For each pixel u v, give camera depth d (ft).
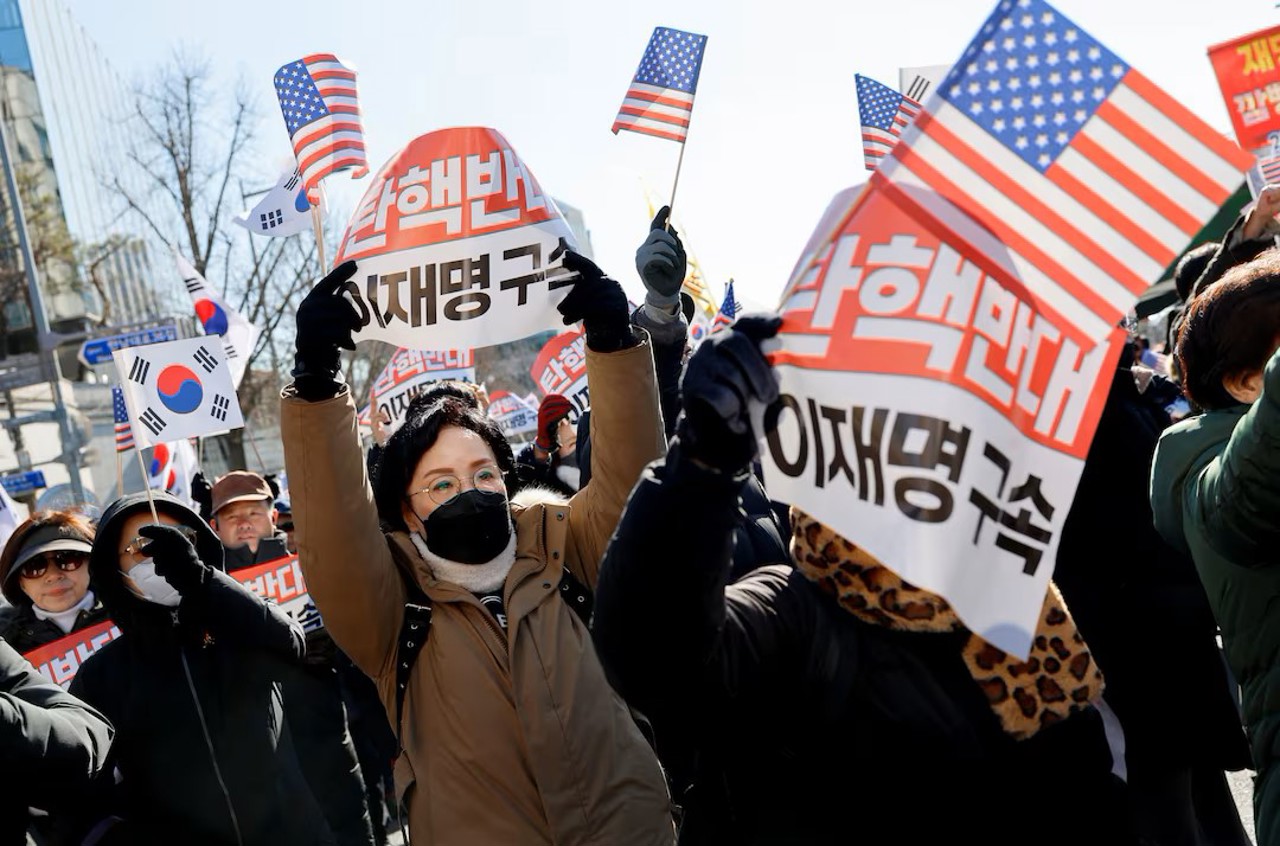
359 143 15.10
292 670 12.28
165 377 15.44
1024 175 5.59
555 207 10.67
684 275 12.38
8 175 70.13
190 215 79.30
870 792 6.08
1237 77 11.52
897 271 5.61
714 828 7.15
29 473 65.05
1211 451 7.91
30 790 9.35
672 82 14.61
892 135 17.48
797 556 6.31
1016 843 6.09
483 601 9.20
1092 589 12.15
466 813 8.59
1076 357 5.55
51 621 13.23
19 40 97.86
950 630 5.98
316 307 8.67
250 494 19.57
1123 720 11.96
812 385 5.61
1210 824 12.10
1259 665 7.45
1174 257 5.42
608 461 9.12
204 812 11.41
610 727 8.77
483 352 116.47
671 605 5.24
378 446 13.88
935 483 5.44
